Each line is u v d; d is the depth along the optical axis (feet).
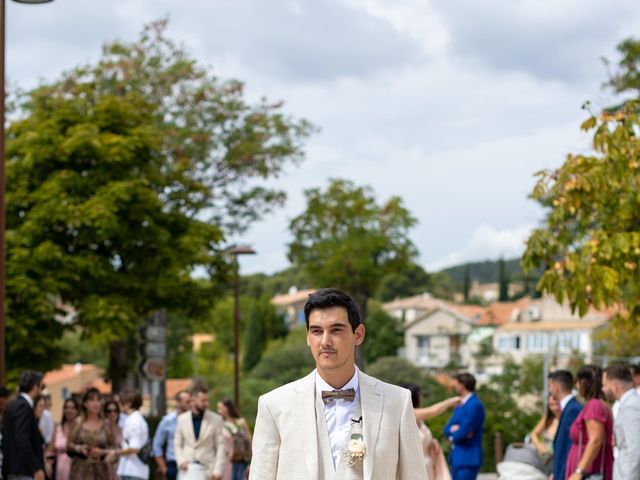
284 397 16.11
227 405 52.37
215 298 105.60
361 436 15.67
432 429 82.84
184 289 98.17
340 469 15.60
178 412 51.06
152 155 103.65
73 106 102.01
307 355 246.88
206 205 121.70
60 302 99.91
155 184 102.63
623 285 39.29
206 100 122.11
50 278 91.56
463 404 41.55
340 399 15.97
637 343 118.11
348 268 168.35
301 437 15.79
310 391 16.02
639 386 34.09
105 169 97.71
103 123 100.37
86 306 92.27
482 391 88.48
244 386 206.28
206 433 45.83
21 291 90.43
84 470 43.34
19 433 36.65
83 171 99.30
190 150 120.26
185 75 121.29
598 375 31.71
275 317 354.74
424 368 191.11
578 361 118.52
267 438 16.05
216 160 122.83
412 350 341.00
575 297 37.22
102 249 99.81
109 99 101.71
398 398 16.14
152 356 107.55
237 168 122.62
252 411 163.32
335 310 15.78
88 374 231.30
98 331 91.71
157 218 100.48
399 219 167.32
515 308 335.47
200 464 45.37
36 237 95.20
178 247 100.01
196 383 46.24
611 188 38.11
